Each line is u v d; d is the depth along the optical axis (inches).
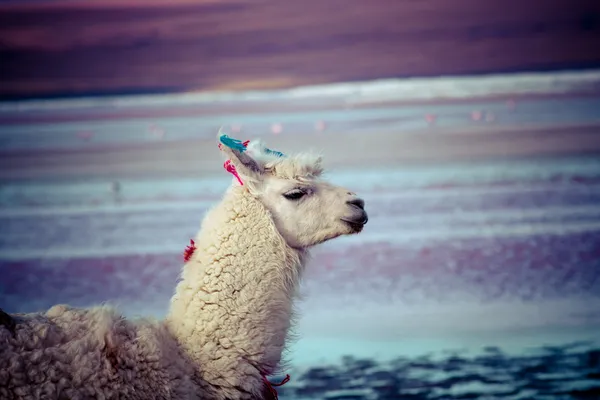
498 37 4264.3
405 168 2178.9
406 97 3577.8
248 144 633.6
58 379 483.2
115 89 4116.6
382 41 4375.0
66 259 1430.9
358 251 1427.2
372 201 1812.3
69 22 4539.9
